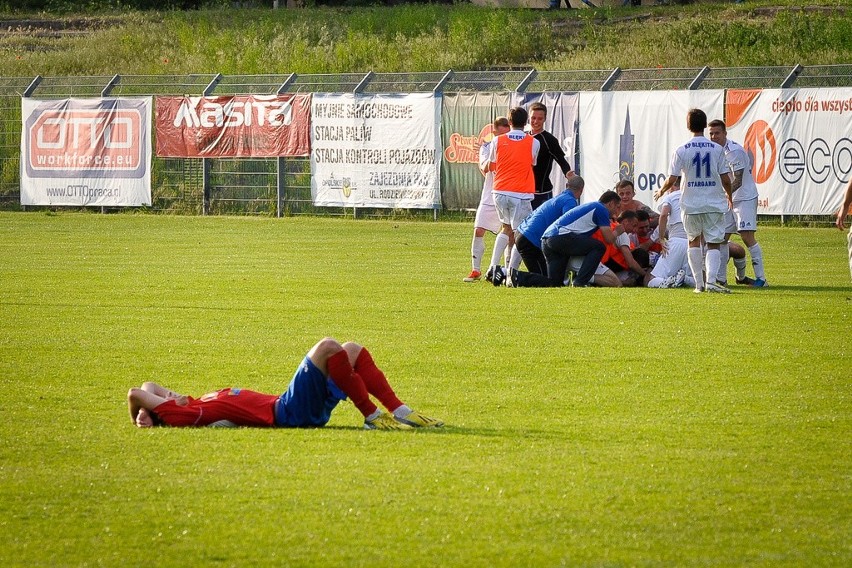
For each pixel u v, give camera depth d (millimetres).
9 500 18625
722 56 108188
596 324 38688
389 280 52938
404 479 19609
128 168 94875
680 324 38406
